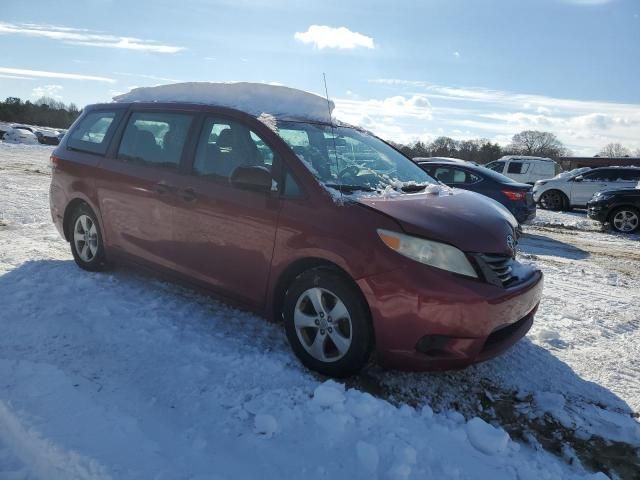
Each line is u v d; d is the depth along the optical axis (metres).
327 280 3.53
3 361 3.44
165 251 4.57
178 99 4.86
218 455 2.71
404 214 3.52
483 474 2.72
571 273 7.67
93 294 4.80
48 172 18.31
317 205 3.65
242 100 4.48
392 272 3.30
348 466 2.70
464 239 3.42
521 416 3.38
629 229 13.02
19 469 2.50
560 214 16.67
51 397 3.06
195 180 4.32
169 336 4.02
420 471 2.66
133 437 2.76
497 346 3.53
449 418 3.24
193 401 3.20
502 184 10.80
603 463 2.98
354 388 3.54
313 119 4.55
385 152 4.90
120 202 4.92
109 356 3.68
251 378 3.50
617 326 5.19
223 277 4.16
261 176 3.80
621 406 3.58
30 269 5.39
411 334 3.30
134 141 4.99
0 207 9.47
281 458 2.73
